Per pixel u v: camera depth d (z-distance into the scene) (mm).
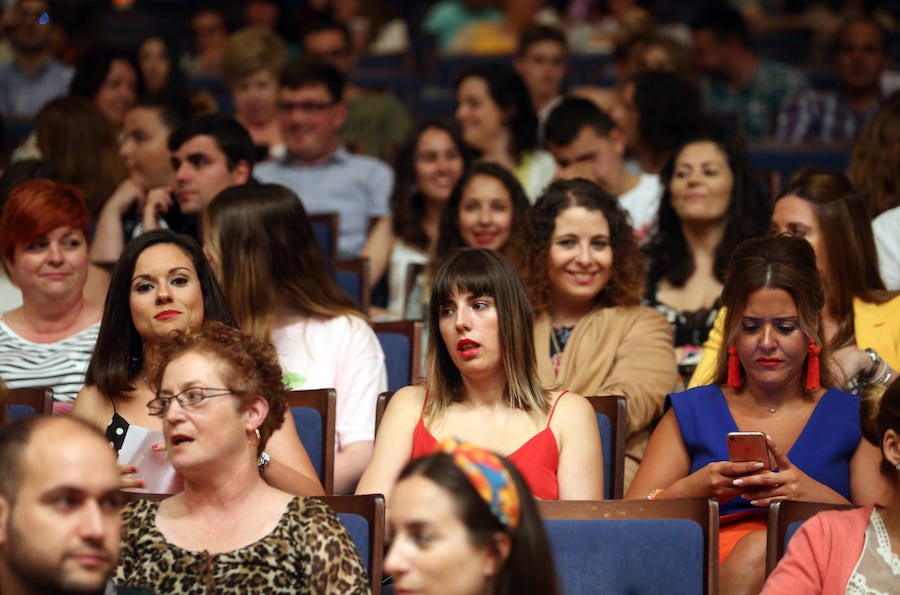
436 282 6488
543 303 7992
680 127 10969
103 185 10555
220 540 5406
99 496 4223
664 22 19672
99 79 13219
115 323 6488
